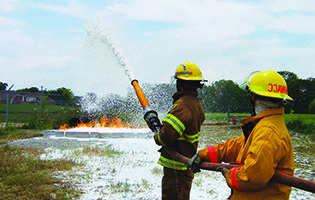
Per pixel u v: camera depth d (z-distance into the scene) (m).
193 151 3.43
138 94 3.68
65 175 6.25
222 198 5.12
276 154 2.14
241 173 2.18
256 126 2.29
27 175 5.84
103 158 8.21
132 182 5.92
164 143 3.19
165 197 3.41
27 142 11.53
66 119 19.17
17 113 24.52
